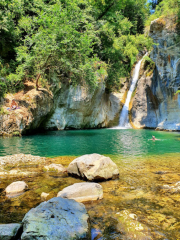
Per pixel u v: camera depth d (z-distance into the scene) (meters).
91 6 22.88
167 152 8.80
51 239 2.25
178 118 18.81
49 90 18.05
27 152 8.52
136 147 10.17
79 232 2.41
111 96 27.03
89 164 4.96
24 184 4.30
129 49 28.45
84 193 3.67
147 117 23.94
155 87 21.41
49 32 14.33
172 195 3.88
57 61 15.78
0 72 15.49
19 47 16.58
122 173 5.44
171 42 16.83
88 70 15.60
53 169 5.70
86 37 15.19
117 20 27.78
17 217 3.00
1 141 11.53
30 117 14.83
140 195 3.90
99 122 24.41
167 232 2.63
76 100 20.42
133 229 2.68
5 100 14.60
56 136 14.54
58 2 17.30
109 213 3.14
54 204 2.93
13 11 17.61
